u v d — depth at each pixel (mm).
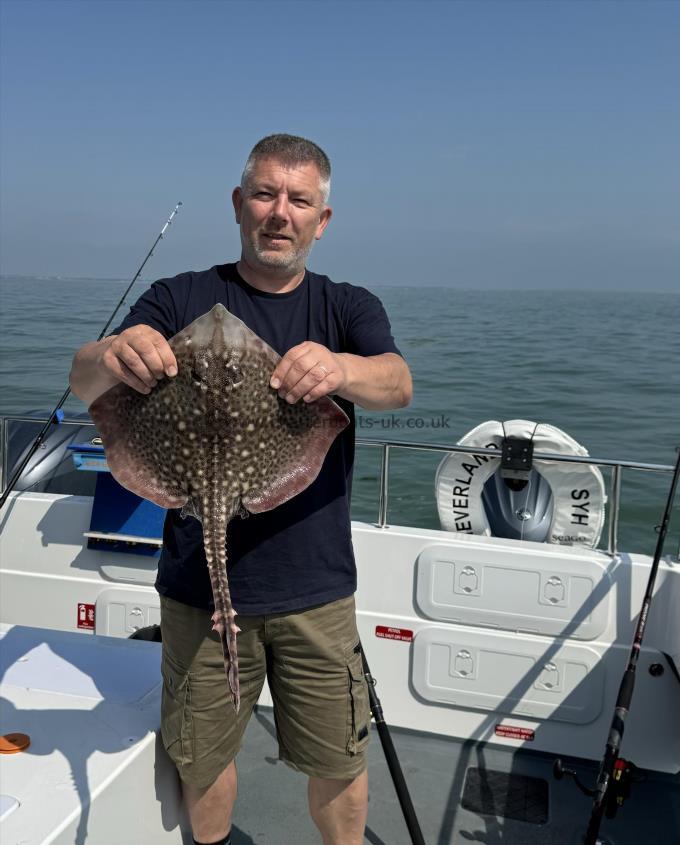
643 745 3449
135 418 1869
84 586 4000
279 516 2154
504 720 3604
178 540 2213
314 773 2305
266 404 1848
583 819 3188
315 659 2232
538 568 3506
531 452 4066
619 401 16969
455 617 3615
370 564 3703
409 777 3424
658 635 3414
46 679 2605
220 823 2389
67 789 2027
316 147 2174
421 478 10086
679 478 3389
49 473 4398
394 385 2117
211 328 1823
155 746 2301
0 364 19891
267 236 2117
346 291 2303
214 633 2199
